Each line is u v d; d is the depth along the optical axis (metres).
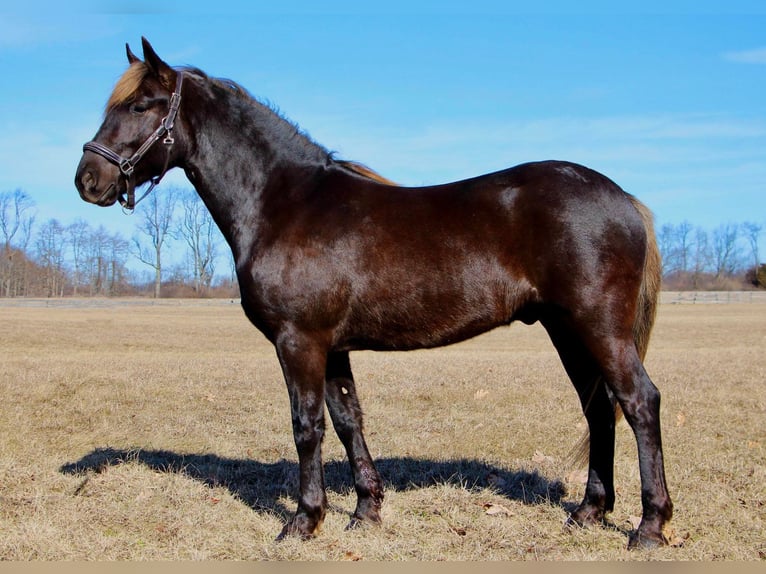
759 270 79.12
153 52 4.57
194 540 4.38
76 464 6.02
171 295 70.12
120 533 4.53
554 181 4.16
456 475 5.79
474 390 10.07
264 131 4.67
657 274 4.29
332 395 4.69
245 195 4.62
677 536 4.19
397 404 9.09
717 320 31.09
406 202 4.41
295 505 5.10
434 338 4.33
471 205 4.25
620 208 4.14
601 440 4.57
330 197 4.49
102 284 72.31
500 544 4.30
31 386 9.62
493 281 4.17
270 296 4.35
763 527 4.45
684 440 6.88
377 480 4.73
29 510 4.83
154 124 4.61
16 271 68.75
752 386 10.53
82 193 4.54
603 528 4.49
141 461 6.20
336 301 4.29
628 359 4.04
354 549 4.21
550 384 10.67
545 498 5.18
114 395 9.28
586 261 4.01
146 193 4.75
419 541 4.36
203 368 12.48
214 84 4.77
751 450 6.51
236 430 7.55
